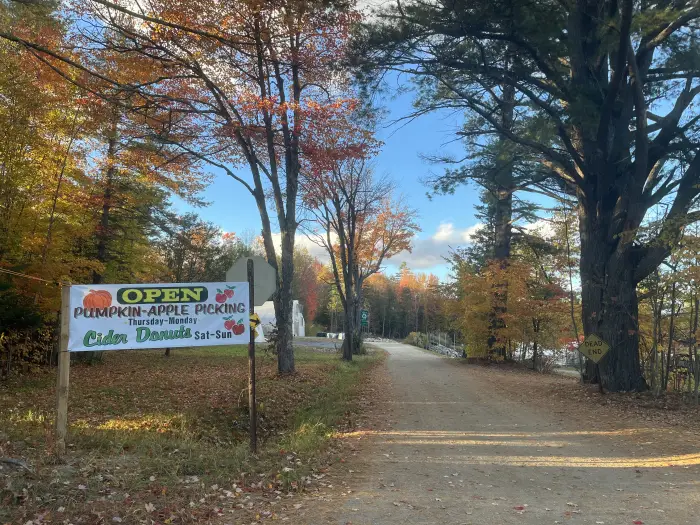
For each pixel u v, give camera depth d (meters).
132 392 12.87
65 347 5.97
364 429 9.32
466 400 13.15
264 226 16.70
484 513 4.71
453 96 15.53
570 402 12.45
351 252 27.30
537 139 13.84
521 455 7.25
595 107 12.34
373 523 4.41
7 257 14.25
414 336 67.56
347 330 26.73
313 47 14.00
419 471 6.34
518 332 26.22
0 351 14.23
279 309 17.06
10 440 6.20
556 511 4.77
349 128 15.86
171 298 6.49
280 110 14.68
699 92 13.23
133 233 22.09
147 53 13.51
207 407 11.30
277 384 14.77
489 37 12.40
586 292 14.41
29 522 3.87
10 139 13.61
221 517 4.49
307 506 4.87
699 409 11.03
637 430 9.04
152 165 18.88
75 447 6.28
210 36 8.05
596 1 12.82
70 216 17.34
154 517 4.31
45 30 11.93
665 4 11.70
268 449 7.50
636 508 4.86
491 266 27.33
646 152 12.70
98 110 14.23
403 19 12.30
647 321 15.20
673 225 11.53
